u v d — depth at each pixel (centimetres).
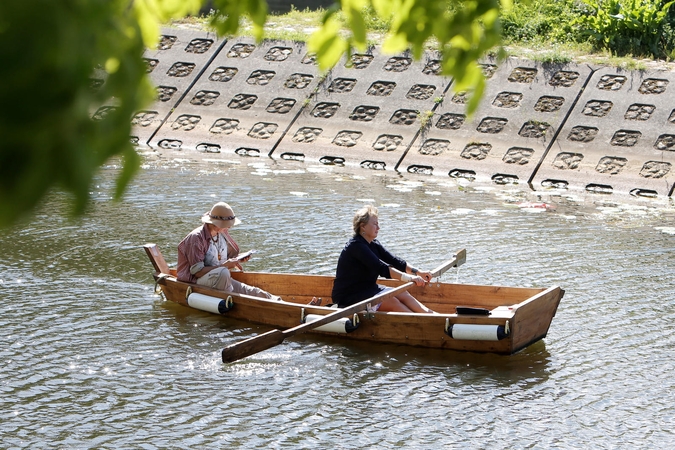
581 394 2139
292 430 1897
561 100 5809
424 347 2442
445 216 4181
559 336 2555
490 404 2069
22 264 3095
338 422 1945
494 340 2358
